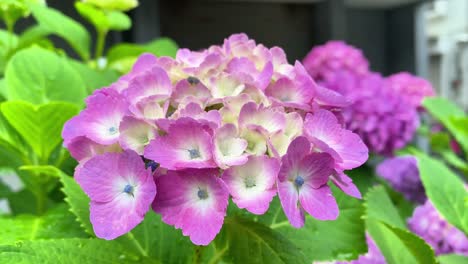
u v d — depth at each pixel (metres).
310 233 0.48
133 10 1.52
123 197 0.37
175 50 0.81
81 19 1.41
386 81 1.41
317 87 0.41
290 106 0.40
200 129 0.36
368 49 2.01
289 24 1.80
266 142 0.37
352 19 1.98
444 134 1.19
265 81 0.40
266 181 0.36
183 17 1.67
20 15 0.72
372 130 0.96
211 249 0.48
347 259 0.48
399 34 1.98
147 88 0.40
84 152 0.41
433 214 0.73
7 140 0.55
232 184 0.36
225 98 0.38
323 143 0.37
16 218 0.49
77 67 0.66
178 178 0.36
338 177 0.39
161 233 0.48
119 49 0.77
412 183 0.93
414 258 0.53
